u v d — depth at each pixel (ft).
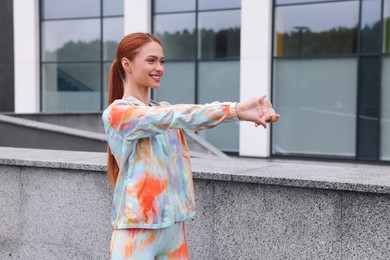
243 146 52.01
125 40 8.27
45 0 61.41
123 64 8.34
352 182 10.64
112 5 58.65
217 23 53.57
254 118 7.06
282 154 51.49
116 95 8.68
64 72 61.57
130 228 8.09
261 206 11.87
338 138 48.91
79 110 61.41
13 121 35.91
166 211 8.14
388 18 45.93
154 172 8.09
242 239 12.14
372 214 10.63
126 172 8.25
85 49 60.39
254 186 11.91
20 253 15.20
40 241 14.87
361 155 47.93
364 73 47.37
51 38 61.67
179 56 55.62
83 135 34.35
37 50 61.72
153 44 8.22
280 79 50.96
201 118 7.34
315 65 49.39
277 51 50.80
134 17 55.98
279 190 11.62
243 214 12.09
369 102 47.32
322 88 49.26
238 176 11.83
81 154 15.90
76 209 14.24
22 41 61.57
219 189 12.34
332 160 49.06
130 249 8.12
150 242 8.17
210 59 54.19
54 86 62.08
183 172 8.59
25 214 15.05
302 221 11.41
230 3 52.75
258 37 50.29
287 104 50.83
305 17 49.39
